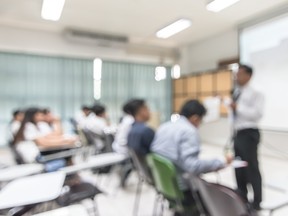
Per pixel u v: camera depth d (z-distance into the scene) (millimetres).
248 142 2354
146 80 7004
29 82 5758
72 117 6090
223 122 5652
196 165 1582
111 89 6562
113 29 5824
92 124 3547
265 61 4742
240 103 2434
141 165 2064
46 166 1992
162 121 7031
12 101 5617
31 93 5770
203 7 4492
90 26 5621
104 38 6168
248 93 2400
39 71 5848
